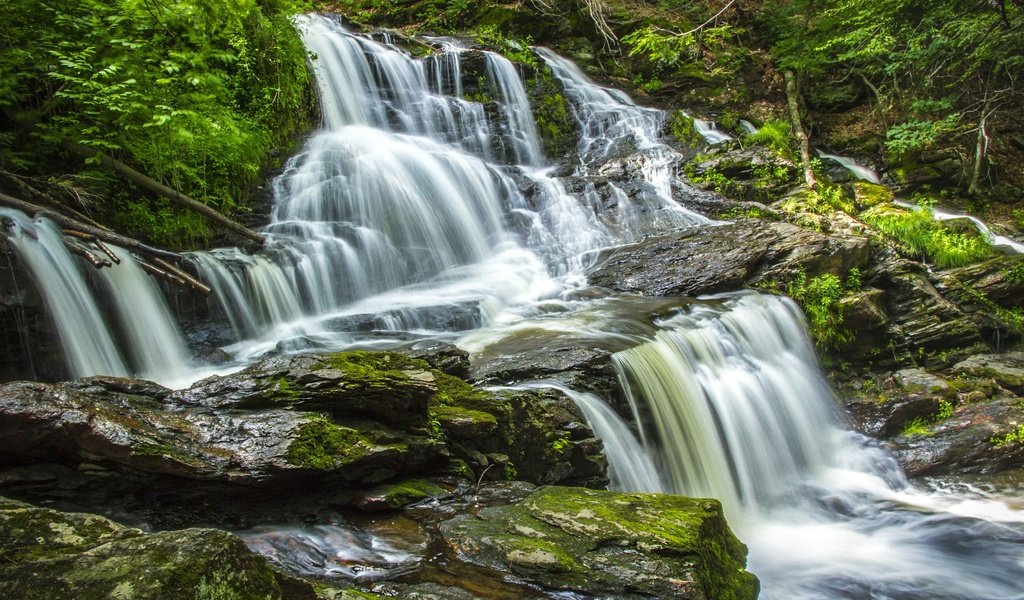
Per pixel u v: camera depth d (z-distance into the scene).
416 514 5.05
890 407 10.15
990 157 17.69
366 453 5.08
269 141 12.12
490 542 4.50
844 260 11.46
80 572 2.35
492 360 7.74
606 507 4.95
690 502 5.13
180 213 9.83
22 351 7.07
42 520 2.82
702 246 11.83
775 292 11.00
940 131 16.50
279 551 4.40
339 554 4.45
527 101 17.05
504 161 15.76
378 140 13.55
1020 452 9.12
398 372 5.75
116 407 4.84
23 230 7.40
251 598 2.53
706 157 15.12
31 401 4.47
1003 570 6.60
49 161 9.27
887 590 6.22
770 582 6.38
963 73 18.11
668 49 17.72
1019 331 11.96
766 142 15.86
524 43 18.19
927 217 14.06
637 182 14.57
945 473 9.13
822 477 9.06
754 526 7.74
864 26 17.89
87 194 8.89
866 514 8.02
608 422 7.16
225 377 5.52
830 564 6.75
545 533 4.63
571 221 13.41
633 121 17.02
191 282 7.95
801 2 19.41
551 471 6.37
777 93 19.48
